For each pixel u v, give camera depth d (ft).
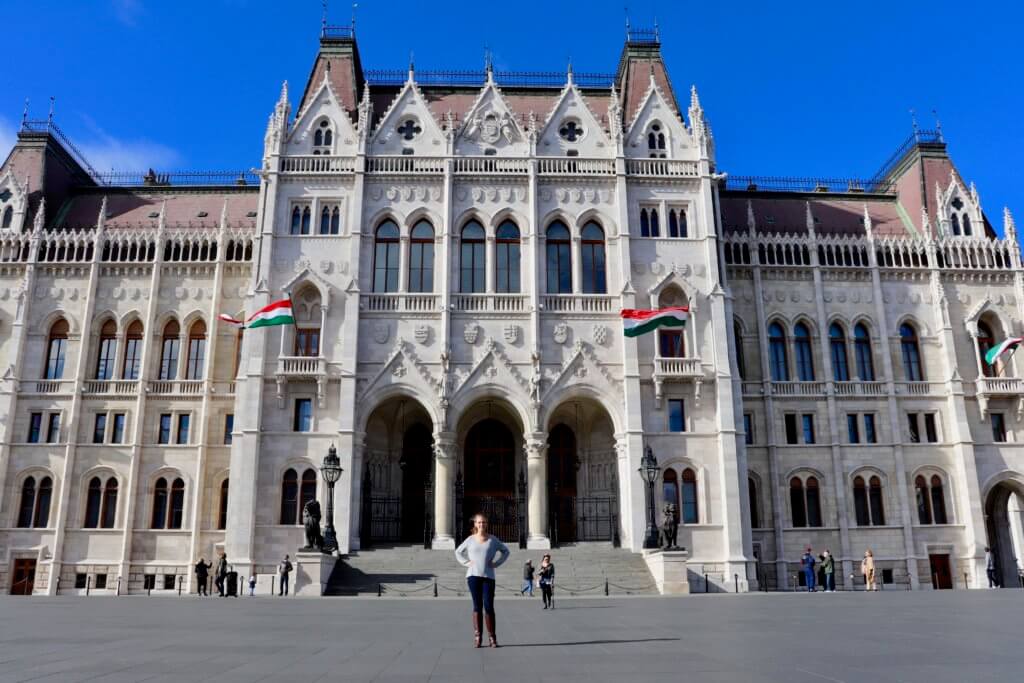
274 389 159.74
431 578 134.51
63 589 168.35
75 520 172.45
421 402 159.84
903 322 191.21
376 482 171.83
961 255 194.80
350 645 50.26
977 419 184.96
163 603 105.81
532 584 128.98
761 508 178.60
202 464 174.40
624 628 62.54
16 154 201.26
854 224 206.18
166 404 179.32
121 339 182.91
